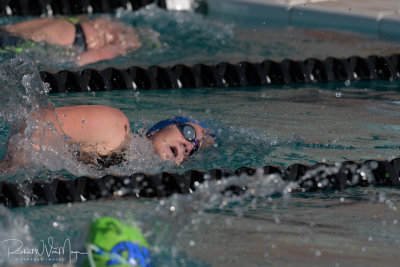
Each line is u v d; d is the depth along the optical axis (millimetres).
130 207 6656
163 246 5316
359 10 18375
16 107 8156
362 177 7910
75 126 7809
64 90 11898
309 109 11328
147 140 8406
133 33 15422
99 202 6840
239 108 11266
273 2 19641
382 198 7242
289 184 7574
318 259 5195
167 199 6949
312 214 6520
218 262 5074
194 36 16922
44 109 8062
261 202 6891
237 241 5559
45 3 18047
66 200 6859
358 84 13672
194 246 5387
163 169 8102
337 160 8539
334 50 15734
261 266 5012
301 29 18453
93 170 7926
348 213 6594
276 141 9375
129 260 4660
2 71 9641
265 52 15484
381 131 9953
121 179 7352
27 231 5824
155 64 13891
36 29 13766
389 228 6078
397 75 14305
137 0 19500
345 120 10586
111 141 7934
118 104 11062
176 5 20234
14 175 7410
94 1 18844
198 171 7742
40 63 12750
